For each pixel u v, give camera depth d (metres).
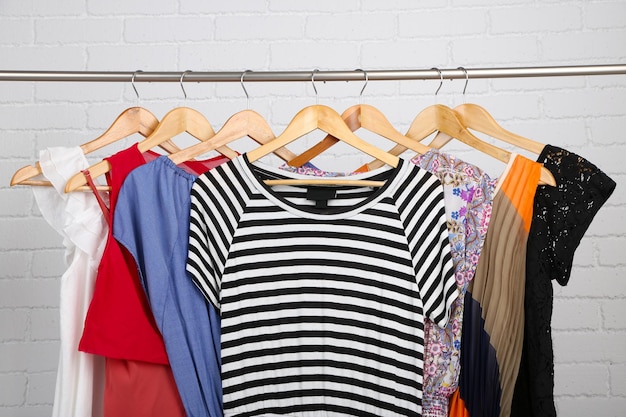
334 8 1.87
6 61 1.87
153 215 1.15
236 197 1.17
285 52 1.86
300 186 1.19
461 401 1.18
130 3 1.89
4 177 1.84
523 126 1.83
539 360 1.12
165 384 1.16
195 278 1.13
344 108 1.86
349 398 1.14
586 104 1.82
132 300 1.12
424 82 1.85
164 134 1.20
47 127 1.86
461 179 1.17
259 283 1.15
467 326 1.17
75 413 1.12
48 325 1.84
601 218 1.80
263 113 1.86
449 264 1.11
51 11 1.88
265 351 1.15
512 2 1.85
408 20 1.86
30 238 1.84
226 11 1.88
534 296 1.13
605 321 1.80
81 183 1.12
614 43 1.82
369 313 1.14
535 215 1.16
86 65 1.87
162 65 1.87
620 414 1.79
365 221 1.15
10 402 1.83
